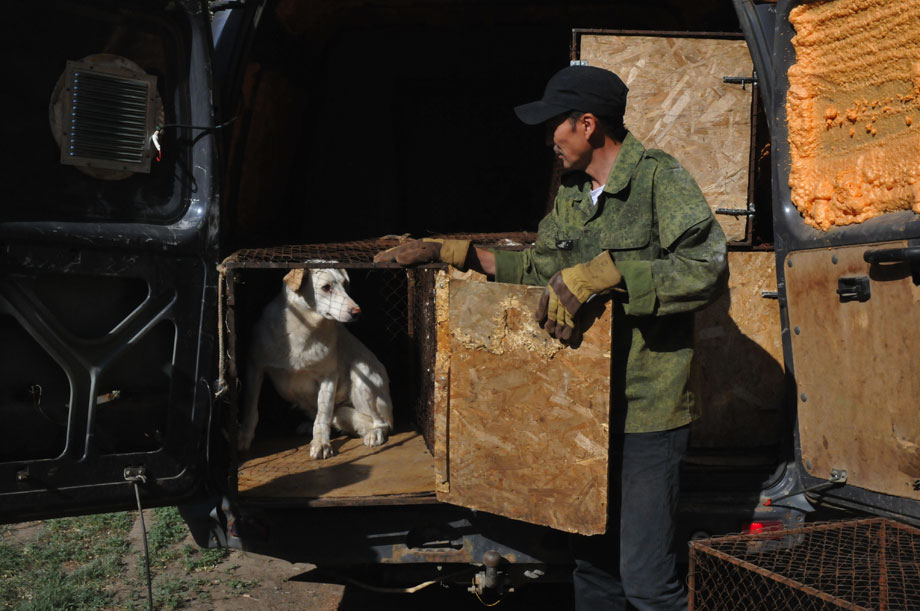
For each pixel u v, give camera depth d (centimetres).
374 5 448
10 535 413
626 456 238
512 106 500
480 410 242
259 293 407
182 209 258
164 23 246
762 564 262
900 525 220
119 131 242
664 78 328
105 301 245
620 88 230
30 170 229
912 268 208
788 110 252
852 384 234
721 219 332
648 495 235
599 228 235
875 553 249
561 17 468
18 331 234
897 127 216
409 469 325
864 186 227
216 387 269
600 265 218
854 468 236
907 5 207
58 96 231
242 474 321
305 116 475
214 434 277
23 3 223
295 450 369
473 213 502
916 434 213
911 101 210
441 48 484
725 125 330
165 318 254
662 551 235
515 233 427
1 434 234
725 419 329
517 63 489
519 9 457
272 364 369
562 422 235
